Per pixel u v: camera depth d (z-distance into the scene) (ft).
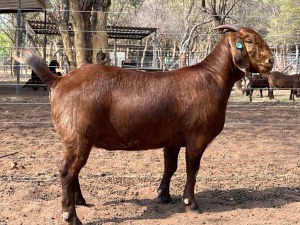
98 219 17.94
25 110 48.78
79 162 16.79
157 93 17.52
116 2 152.15
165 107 17.56
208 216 18.43
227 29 19.44
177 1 147.02
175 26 154.61
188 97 17.85
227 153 30.32
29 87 76.33
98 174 24.43
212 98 18.13
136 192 21.40
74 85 16.93
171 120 17.76
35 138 33.73
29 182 22.54
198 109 17.88
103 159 27.84
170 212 18.89
